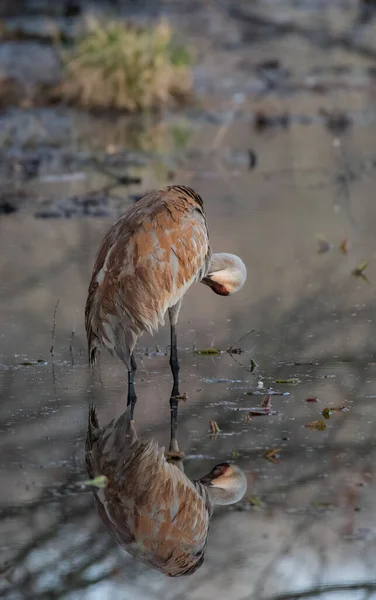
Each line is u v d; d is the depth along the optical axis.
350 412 10.92
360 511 8.84
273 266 17.06
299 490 9.17
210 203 21.39
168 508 8.97
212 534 8.61
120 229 11.33
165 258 11.19
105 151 25.23
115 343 11.08
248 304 15.15
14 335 13.74
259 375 12.10
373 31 41.75
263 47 39.44
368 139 27.58
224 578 8.20
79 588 8.07
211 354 12.91
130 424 10.65
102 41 30.73
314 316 14.48
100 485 9.30
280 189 22.73
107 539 8.63
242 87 33.94
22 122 27.78
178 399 11.32
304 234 19.11
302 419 10.71
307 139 27.64
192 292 15.89
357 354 12.82
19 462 9.80
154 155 25.25
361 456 9.82
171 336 11.80
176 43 34.50
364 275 16.62
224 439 10.22
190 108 31.06
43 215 20.42
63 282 16.28
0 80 31.11
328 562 8.33
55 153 24.95
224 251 17.91
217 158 25.23
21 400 11.38
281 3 46.12
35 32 37.53
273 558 8.34
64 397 11.46
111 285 10.98
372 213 20.72
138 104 30.45
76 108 30.12
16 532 8.73
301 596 7.93
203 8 44.06
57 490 9.26
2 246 18.36
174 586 8.05
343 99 32.94
